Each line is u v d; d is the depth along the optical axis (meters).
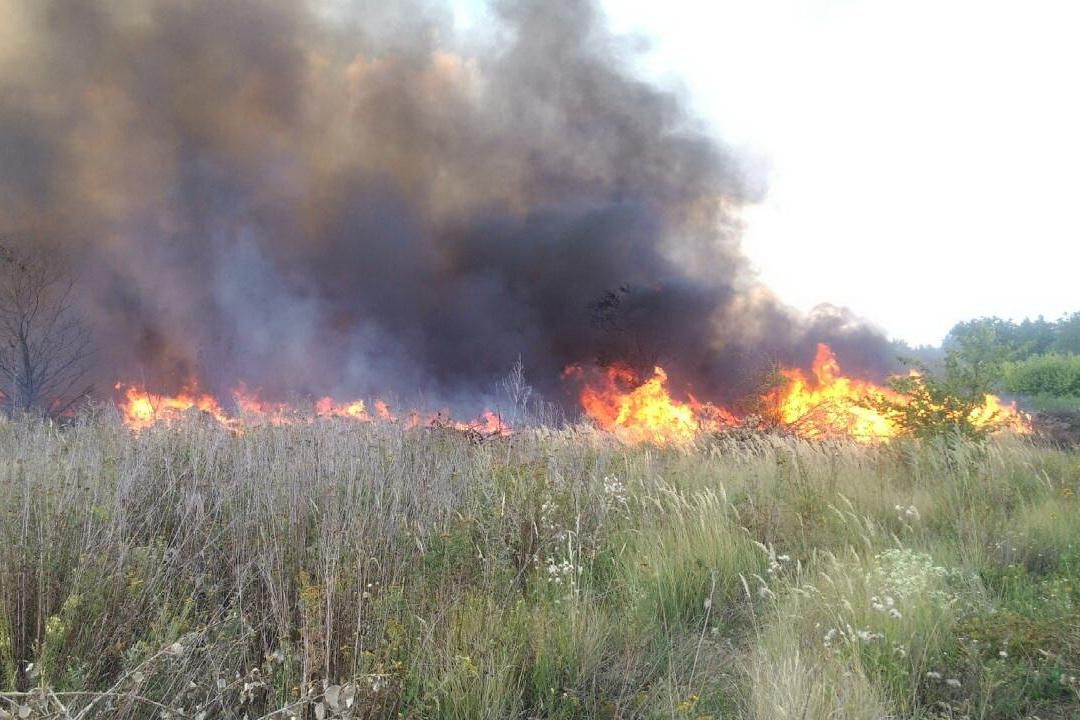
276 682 2.69
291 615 3.12
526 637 3.40
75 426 6.82
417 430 6.55
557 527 4.64
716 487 6.48
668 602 4.14
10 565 3.03
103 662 2.68
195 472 4.63
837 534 5.36
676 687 3.17
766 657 3.20
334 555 3.41
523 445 7.19
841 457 7.68
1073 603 3.90
